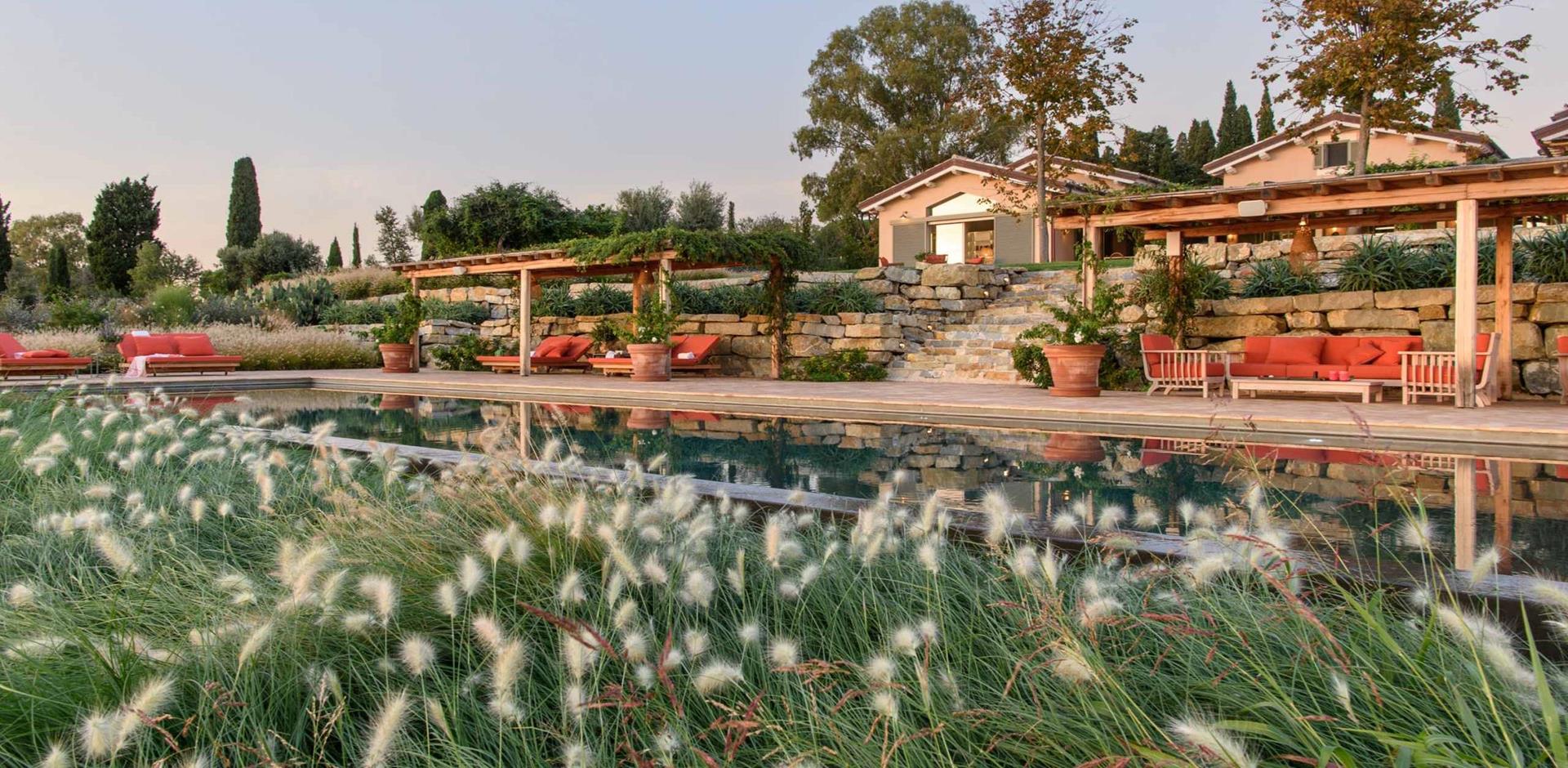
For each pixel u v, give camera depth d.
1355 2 14.59
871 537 2.23
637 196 34.78
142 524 2.89
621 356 16.30
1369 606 1.78
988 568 2.46
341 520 2.92
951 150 36.19
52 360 14.58
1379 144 21.16
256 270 37.22
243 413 5.33
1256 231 11.70
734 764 1.56
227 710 1.60
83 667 1.75
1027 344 12.05
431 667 1.78
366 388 14.16
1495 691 1.38
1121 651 1.82
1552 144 12.16
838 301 15.45
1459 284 8.52
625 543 2.28
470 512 2.93
